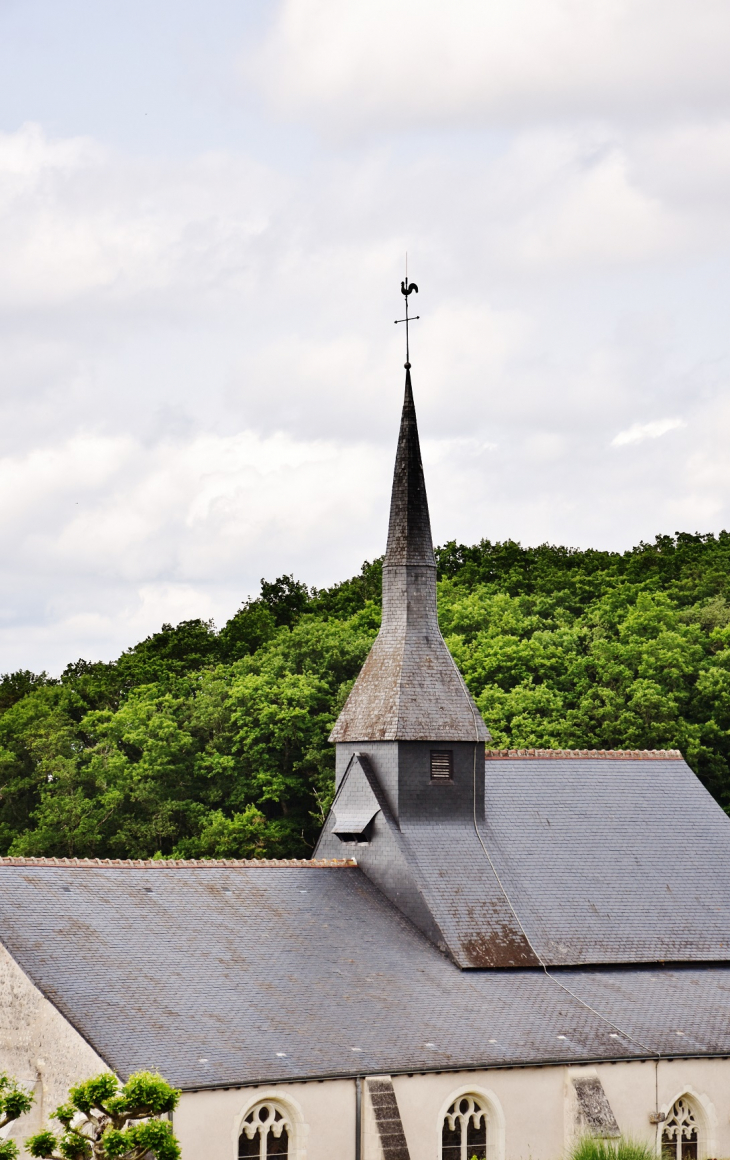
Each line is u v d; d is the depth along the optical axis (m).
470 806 59.44
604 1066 51.97
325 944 53.69
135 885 53.62
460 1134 49.84
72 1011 46.28
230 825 97.38
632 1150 47.88
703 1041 54.00
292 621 145.12
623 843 61.56
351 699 60.56
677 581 139.62
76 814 101.50
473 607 128.88
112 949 49.75
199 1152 44.62
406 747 58.44
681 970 58.25
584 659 111.38
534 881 58.53
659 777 65.38
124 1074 43.94
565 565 158.88
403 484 61.53
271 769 105.44
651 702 103.06
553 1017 53.16
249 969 51.00
